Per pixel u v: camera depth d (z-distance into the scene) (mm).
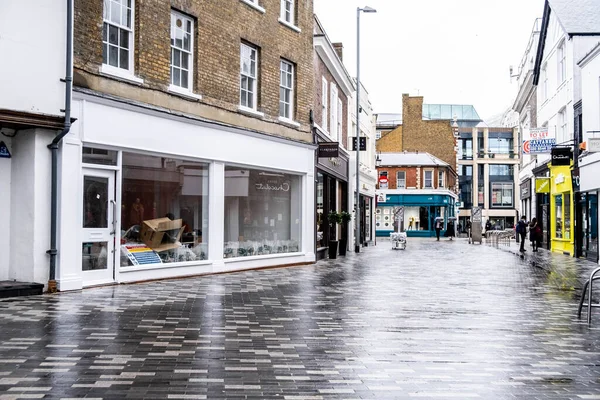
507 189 81188
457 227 69438
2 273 11484
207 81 16031
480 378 6160
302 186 20906
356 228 29547
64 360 6480
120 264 13430
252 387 5660
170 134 14641
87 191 12562
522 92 40812
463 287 14234
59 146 11734
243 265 17609
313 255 21328
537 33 38656
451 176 69375
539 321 9617
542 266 21000
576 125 25094
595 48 21750
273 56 19031
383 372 6328
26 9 11008
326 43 23500
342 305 10961
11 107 10812
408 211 63156
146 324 8578
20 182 11492
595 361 6961
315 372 6262
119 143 13070
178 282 14180
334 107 26953
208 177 16281
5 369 6094
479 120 96312
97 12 12609
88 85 12344
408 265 20984
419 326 9008
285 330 8445
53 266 11586
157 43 14305
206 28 16000
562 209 28797
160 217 14656
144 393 5395
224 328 8445
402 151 70312
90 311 9547
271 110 18906
